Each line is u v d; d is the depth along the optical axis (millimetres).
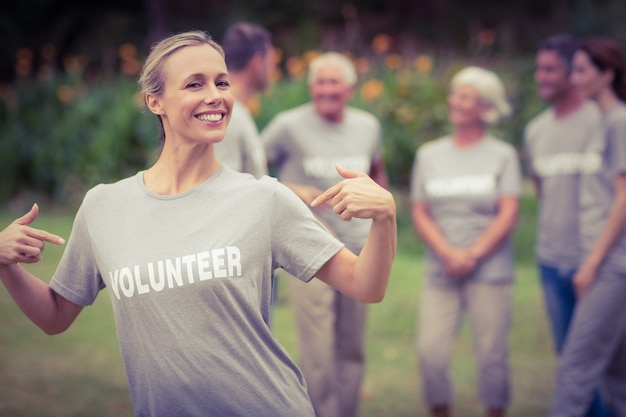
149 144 12812
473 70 6070
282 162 5875
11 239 2783
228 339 2768
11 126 13688
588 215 5480
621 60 5207
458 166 5949
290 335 7887
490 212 5875
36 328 7832
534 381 6801
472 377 7008
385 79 12805
